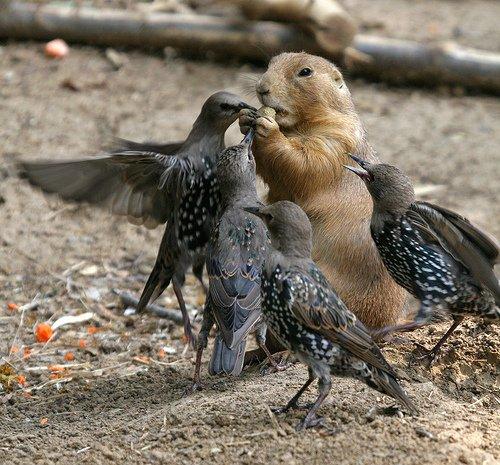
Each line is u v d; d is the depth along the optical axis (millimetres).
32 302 13648
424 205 9953
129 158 10633
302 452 9039
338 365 9367
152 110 19922
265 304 9453
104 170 10789
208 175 11297
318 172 11625
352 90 21609
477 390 10719
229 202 10531
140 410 10539
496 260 9828
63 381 11641
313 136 11836
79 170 10680
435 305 10469
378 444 9117
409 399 9461
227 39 21734
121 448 9539
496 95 22000
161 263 11648
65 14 22125
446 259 10211
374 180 10352
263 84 12102
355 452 9000
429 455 8953
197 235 11375
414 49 21734
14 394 11320
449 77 21828
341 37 20906
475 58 21703
